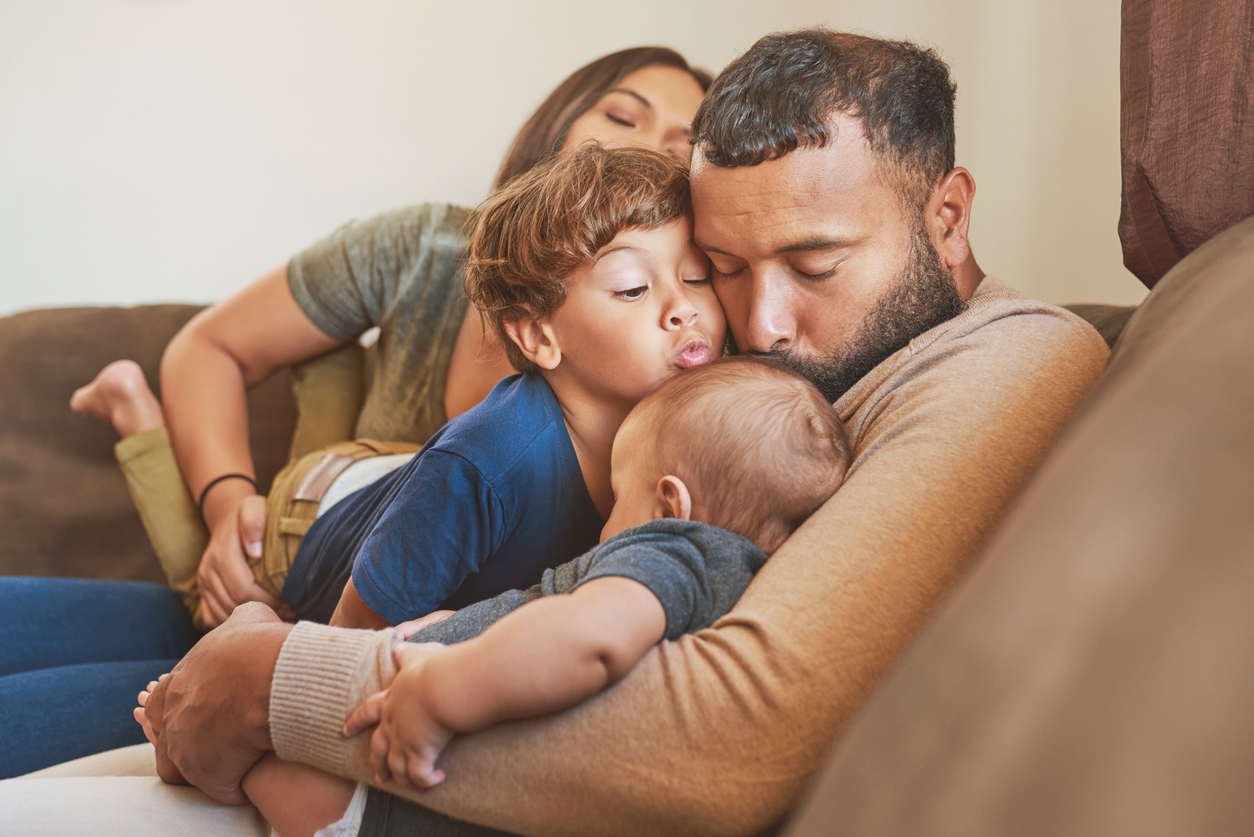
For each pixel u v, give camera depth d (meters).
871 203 0.62
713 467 0.62
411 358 1.18
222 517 1.12
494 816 0.48
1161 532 0.29
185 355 1.25
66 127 2.02
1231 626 0.26
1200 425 0.32
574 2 1.83
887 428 0.57
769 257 0.64
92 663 0.99
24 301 2.06
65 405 1.43
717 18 1.76
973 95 1.56
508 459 0.71
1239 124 0.63
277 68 1.95
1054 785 0.25
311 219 1.97
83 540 1.36
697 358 0.72
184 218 2.00
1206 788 0.23
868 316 0.65
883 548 0.48
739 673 0.45
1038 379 0.55
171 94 1.99
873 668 0.45
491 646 0.47
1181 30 0.67
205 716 0.57
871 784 0.28
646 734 0.45
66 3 2.00
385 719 0.50
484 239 0.81
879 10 1.63
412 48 1.91
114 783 0.60
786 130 0.60
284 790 0.55
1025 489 0.37
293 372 1.34
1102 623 0.27
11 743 0.81
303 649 0.56
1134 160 0.71
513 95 1.88
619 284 0.71
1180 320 0.41
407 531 0.70
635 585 0.50
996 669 0.28
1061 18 1.43
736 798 0.44
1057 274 1.46
